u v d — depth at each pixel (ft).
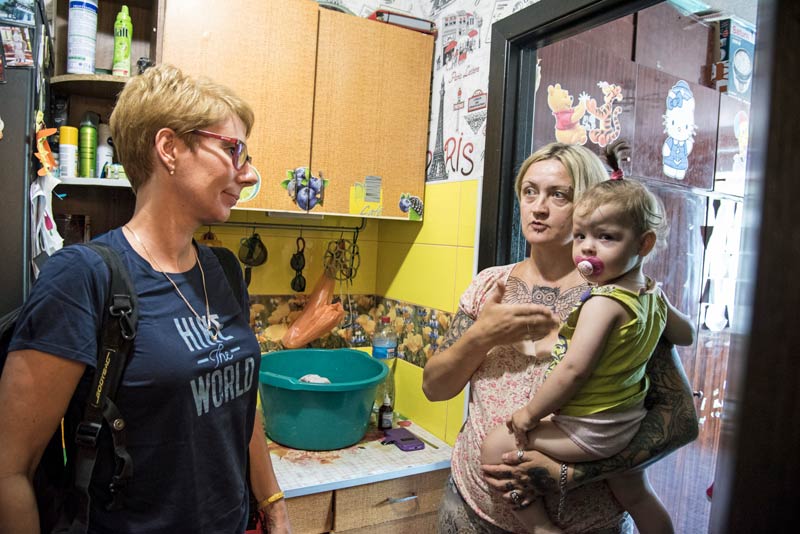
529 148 5.59
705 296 6.98
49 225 4.30
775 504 0.55
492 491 3.46
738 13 6.77
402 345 7.23
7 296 3.84
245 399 3.13
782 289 0.54
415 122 6.73
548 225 3.51
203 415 2.80
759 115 0.58
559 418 3.14
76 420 2.55
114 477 2.54
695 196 6.77
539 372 3.42
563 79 5.66
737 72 6.93
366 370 6.78
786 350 0.54
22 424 2.35
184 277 2.90
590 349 2.94
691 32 6.81
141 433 2.60
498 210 5.53
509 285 3.82
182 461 2.71
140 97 2.69
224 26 5.49
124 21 5.33
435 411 6.58
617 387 3.07
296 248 7.19
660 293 3.31
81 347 2.40
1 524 2.33
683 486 6.58
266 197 5.86
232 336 3.05
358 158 6.39
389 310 7.52
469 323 3.95
